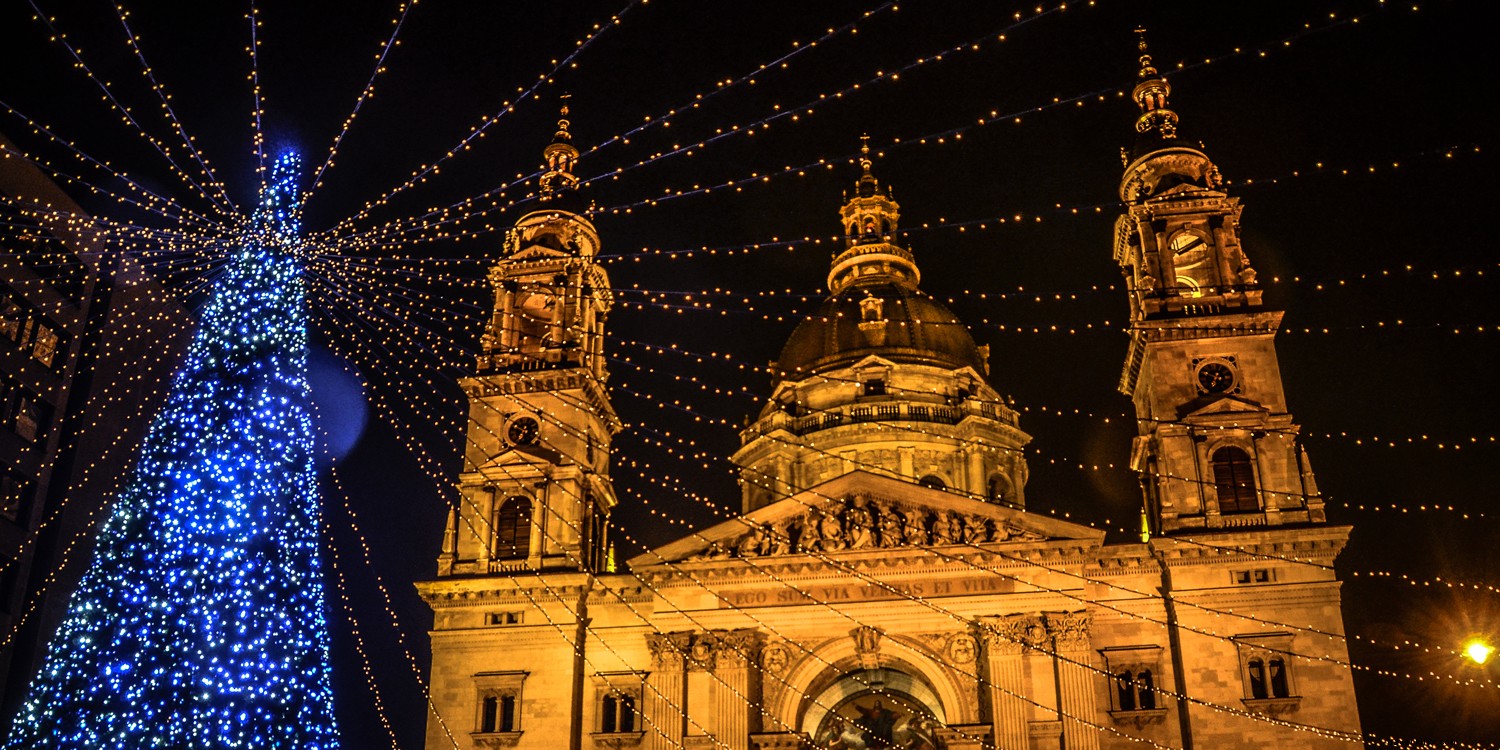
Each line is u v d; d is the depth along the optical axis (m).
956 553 71.62
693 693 71.06
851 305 105.06
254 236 55.44
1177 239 83.25
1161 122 84.56
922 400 97.31
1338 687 67.25
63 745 51.62
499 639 75.44
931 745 73.25
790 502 74.94
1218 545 70.75
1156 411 75.81
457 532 79.31
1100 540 70.88
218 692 53.66
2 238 77.19
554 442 80.38
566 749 72.06
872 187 113.44
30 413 79.94
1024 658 68.94
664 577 74.25
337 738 60.91
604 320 88.81
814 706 75.31
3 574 76.56
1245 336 76.88
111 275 87.88
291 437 58.06
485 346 83.62
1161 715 68.00
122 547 54.66
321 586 59.94
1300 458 73.69
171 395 57.50
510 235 87.75
